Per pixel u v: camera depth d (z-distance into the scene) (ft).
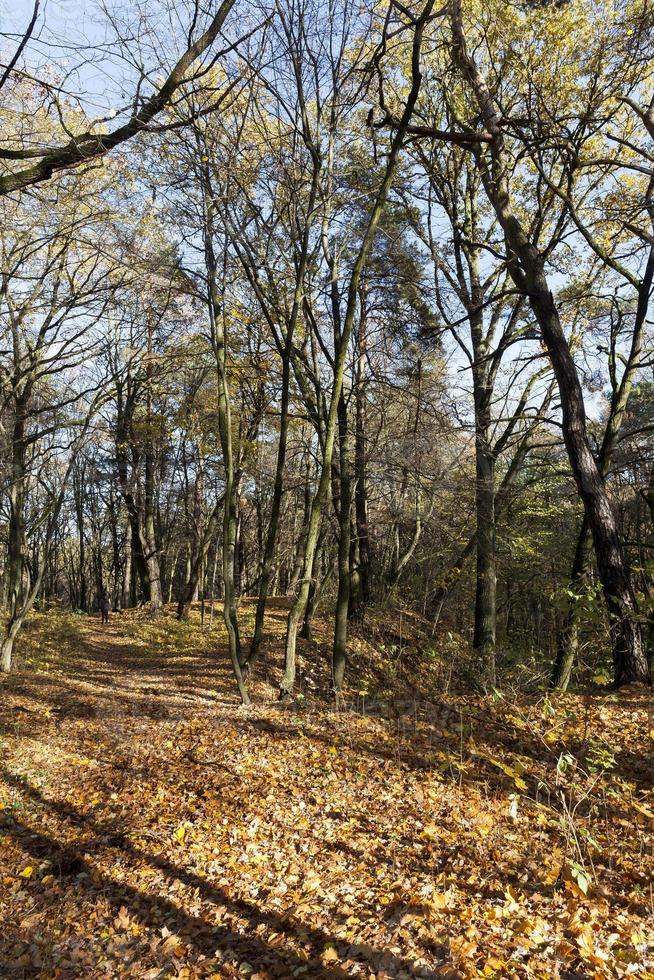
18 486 50.88
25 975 15.47
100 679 47.34
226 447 39.86
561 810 21.52
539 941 13.85
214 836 21.77
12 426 48.06
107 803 25.31
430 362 52.44
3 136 26.09
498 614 82.64
